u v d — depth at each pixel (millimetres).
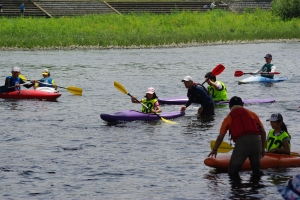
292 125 18391
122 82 29438
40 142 16188
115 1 76125
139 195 11711
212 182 12406
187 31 56406
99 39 50500
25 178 12828
